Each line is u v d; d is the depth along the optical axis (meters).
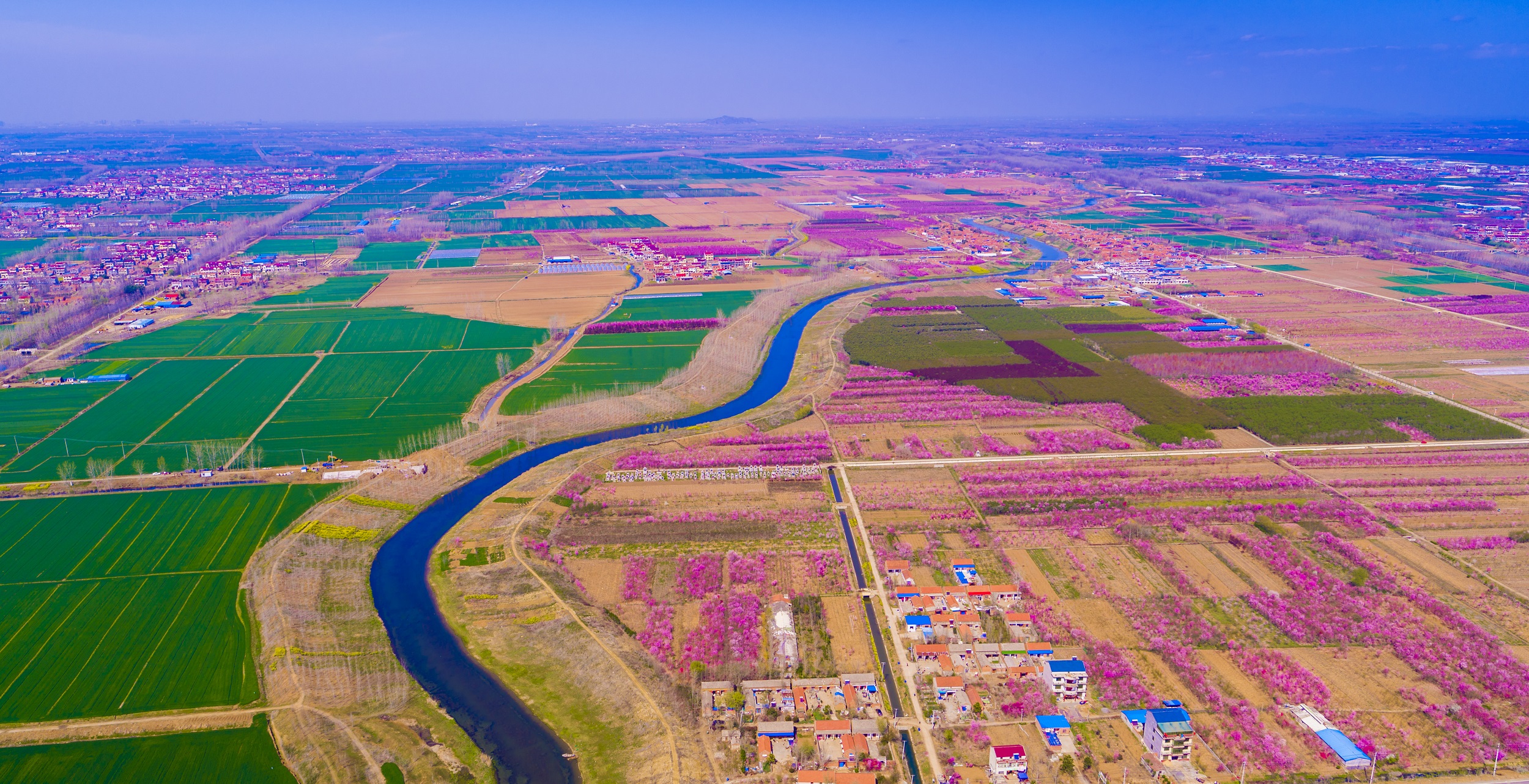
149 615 154.25
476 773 122.38
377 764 122.25
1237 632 151.25
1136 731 128.00
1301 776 118.81
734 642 148.62
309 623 152.75
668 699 135.75
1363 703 132.88
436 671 144.00
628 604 161.25
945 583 166.88
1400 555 174.75
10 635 148.38
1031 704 133.12
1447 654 143.62
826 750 124.94
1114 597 161.50
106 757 122.50
